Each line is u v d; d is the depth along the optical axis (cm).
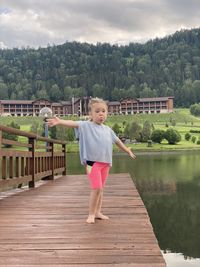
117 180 984
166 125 11906
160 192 2692
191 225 1661
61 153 1274
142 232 393
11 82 17312
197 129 11781
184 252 1255
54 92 16738
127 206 549
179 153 8106
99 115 441
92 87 17400
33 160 841
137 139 10025
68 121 434
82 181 1003
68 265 294
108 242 356
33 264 297
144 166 4959
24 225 430
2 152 615
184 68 18412
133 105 14250
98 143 439
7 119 12681
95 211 452
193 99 16150
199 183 3148
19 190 777
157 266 291
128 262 300
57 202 601
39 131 7975
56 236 380
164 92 16425
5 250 334
